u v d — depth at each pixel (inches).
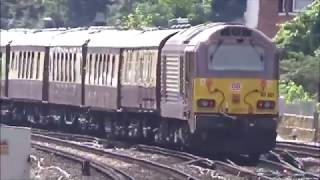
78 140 2454.5
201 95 1909.4
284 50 3710.6
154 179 1578.5
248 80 1932.8
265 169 1763.0
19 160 980.6
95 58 2477.9
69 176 1621.6
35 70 2807.6
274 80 1951.3
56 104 2714.1
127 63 2284.7
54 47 2714.1
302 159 1952.5
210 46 1915.6
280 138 2662.4
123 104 2299.5
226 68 1923.0
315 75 3447.3
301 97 3319.4
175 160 1897.1
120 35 2391.7
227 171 1692.9
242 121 1919.3
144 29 2373.3
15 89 2930.6
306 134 2588.6
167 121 2076.8
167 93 2039.9
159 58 2086.6
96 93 2458.2
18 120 2979.8
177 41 2009.1
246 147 1934.1
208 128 1899.6
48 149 2090.3
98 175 1664.6
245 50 1939.0
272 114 1946.4
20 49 2908.5
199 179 1529.3
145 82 2155.5
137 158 1887.3
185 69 1947.6
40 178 1541.6
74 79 2588.6
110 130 2412.6
